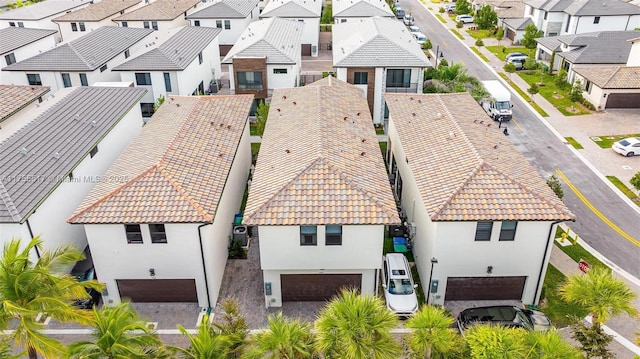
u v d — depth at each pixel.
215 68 57.50
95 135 31.47
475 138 28.78
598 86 48.62
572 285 20.27
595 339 20.36
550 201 23.64
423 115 33.31
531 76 59.72
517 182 24.44
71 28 68.12
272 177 25.55
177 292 25.80
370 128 31.95
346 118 32.16
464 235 23.80
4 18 68.94
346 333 15.34
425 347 16.84
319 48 71.25
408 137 31.19
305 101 34.75
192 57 48.84
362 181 24.80
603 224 32.47
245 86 48.03
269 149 29.22
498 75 60.31
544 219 22.97
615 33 56.75
